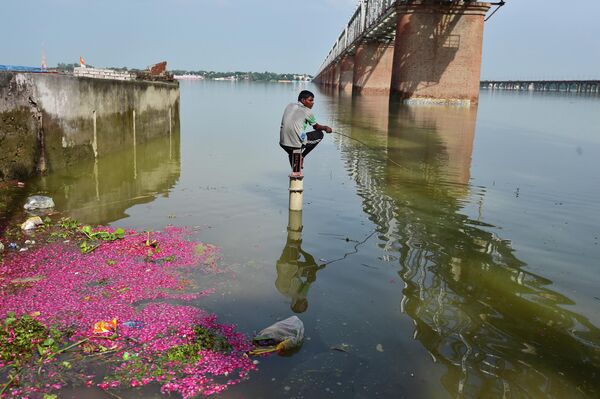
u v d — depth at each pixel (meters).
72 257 5.12
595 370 3.34
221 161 11.35
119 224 6.32
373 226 6.42
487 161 11.90
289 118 6.85
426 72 34.56
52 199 7.36
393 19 41.28
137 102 13.40
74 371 3.21
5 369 3.21
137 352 3.45
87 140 10.46
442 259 5.30
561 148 14.53
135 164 10.73
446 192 8.48
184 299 4.25
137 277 4.66
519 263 5.25
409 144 14.75
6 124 8.09
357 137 16.20
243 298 4.28
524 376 3.25
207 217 6.70
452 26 33.88
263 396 3.01
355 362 3.36
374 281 4.68
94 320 3.86
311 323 3.87
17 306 4.04
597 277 4.91
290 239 5.84
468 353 3.50
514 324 3.93
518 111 33.75
